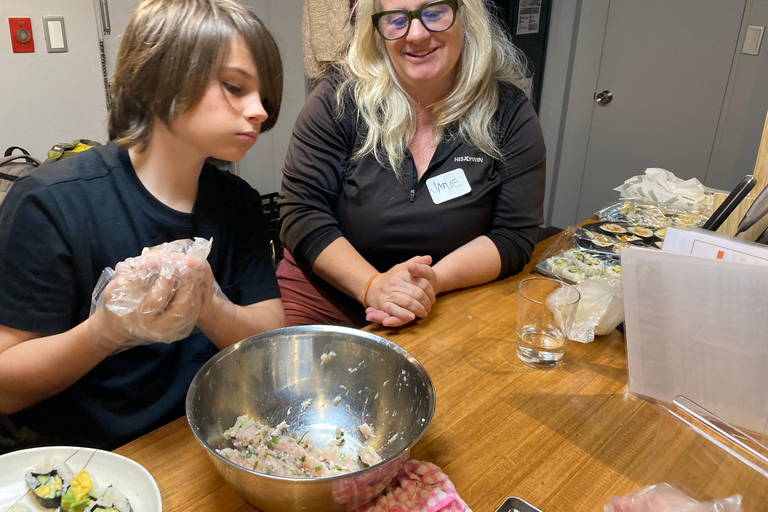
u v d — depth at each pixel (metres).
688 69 2.81
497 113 1.41
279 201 1.44
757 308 0.71
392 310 1.09
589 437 0.82
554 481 0.74
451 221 1.38
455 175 1.38
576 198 3.46
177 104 0.77
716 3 2.65
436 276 1.20
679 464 0.63
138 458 0.74
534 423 0.84
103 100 2.41
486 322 1.13
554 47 3.24
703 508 0.60
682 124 2.91
